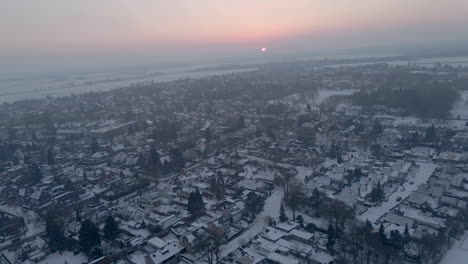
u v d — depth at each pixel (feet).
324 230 589.32
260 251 539.70
